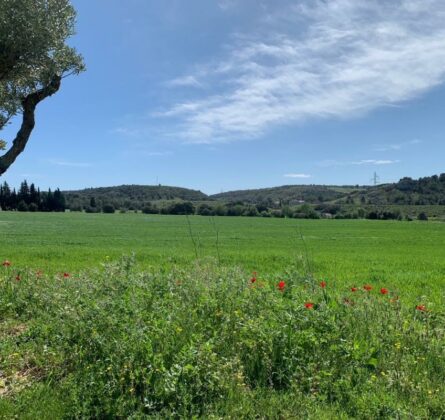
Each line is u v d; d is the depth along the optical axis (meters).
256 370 5.64
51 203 143.62
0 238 46.81
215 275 9.66
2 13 7.64
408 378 5.37
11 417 4.77
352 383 5.37
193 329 6.39
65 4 8.39
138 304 7.06
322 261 24.89
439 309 8.97
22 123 8.78
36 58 8.21
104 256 25.72
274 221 98.56
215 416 4.65
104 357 5.48
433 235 60.41
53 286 9.34
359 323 6.82
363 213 124.81
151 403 4.78
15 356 6.23
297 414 4.79
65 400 5.04
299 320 6.24
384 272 19.75
